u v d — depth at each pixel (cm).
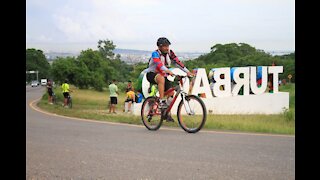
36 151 552
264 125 944
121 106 2584
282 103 2255
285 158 496
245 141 636
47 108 1622
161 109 782
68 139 664
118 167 463
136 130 799
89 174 436
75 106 2438
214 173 432
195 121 759
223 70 1997
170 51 789
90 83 6338
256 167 455
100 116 1156
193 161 488
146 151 552
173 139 661
